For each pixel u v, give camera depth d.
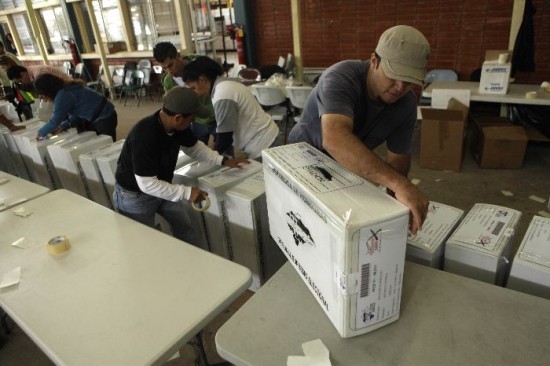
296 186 0.96
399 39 1.01
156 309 1.05
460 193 2.97
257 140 2.23
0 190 1.99
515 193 2.89
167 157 1.72
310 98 1.37
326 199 0.86
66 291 1.15
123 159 1.72
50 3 7.57
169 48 2.53
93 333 0.98
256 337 0.93
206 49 5.64
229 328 0.96
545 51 3.98
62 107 2.81
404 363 0.84
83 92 2.93
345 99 1.14
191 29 5.33
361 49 5.05
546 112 3.54
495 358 0.83
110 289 1.14
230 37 5.81
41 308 1.09
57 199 1.82
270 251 1.88
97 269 1.24
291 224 1.06
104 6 7.08
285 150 1.19
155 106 6.64
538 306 0.95
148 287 1.14
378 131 1.39
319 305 1.01
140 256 1.29
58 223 1.58
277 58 5.73
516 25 3.72
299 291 1.07
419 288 1.04
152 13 6.51
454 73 4.26
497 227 1.19
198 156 1.98
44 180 3.00
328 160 1.09
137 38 7.03
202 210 1.82
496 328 0.90
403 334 0.91
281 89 3.92
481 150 3.32
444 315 0.95
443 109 3.15
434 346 0.87
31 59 8.77
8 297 1.15
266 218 1.78
